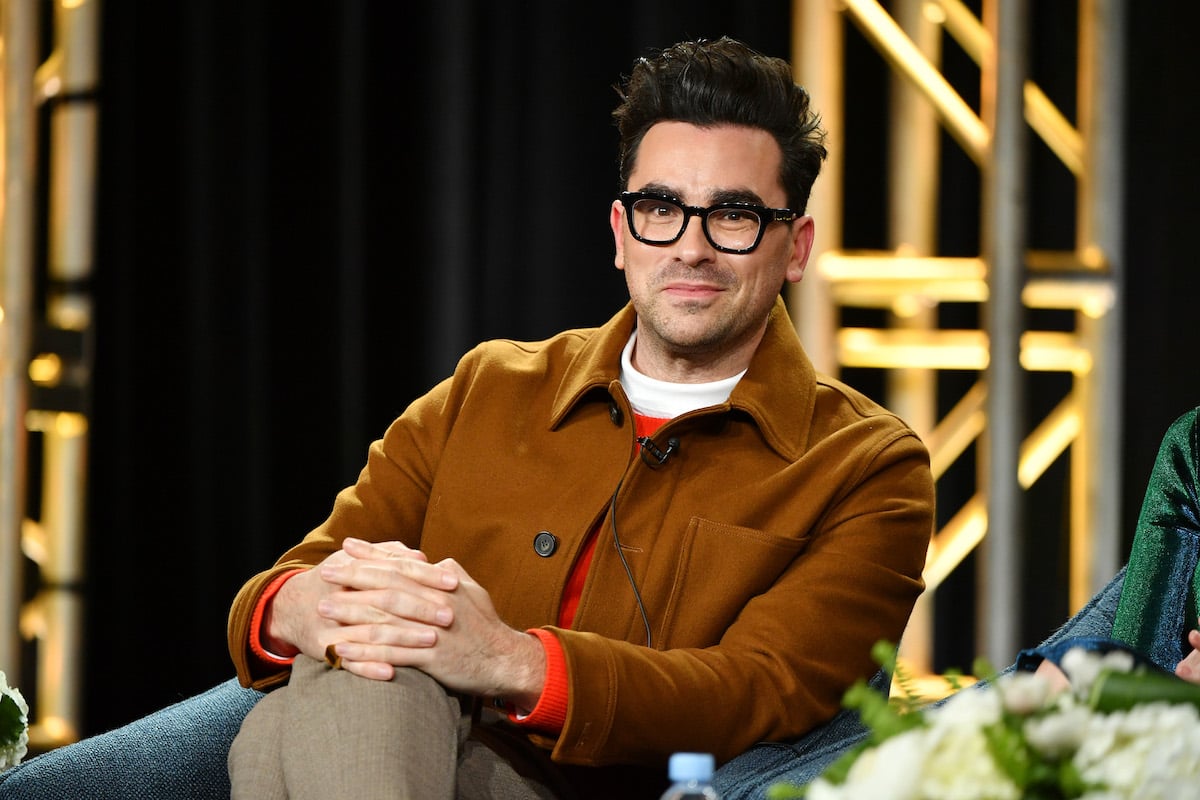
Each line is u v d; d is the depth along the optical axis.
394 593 6.34
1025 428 13.09
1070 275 13.05
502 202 13.93
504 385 7.78
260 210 13.88
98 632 14.12
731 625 7.16
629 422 7.44
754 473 7.27
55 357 13.98
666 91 7.44
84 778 6.46
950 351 13.32
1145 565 7.05
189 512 14.10
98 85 13.96
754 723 6.73
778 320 7.79
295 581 6.79
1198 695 3.97
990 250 12.80
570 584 7.36
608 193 13.86
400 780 5.87
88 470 14.07
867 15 13.12
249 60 13.80
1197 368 13.98
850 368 14.09
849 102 13.86
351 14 13.66
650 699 6.45
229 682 7.44
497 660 6.34
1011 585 12.80
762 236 7.32
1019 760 3.70
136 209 13.99
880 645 4.18
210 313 13.98
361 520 7.76
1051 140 13.41
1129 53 14.04
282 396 14.05
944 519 14.15
